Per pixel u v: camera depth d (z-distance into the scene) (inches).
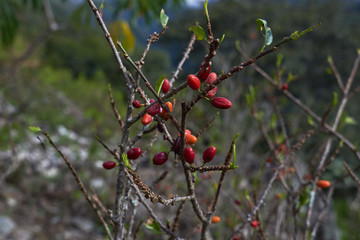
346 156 270.1
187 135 36.3
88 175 188.5
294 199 62.2
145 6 166.1
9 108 237.5
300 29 398.3
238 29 351.9
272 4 410.0
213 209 42.2
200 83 35.0
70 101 365.4
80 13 175.9
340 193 230.2
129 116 42.4
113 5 162.7
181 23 384.2
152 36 41.8
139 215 98.7
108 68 557.0
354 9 426.6
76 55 544.7
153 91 33.9
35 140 212.4
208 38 32.0
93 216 169.6
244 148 129.3
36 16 427.8
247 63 31.3
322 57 373.7
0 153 192.1
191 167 35.1
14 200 171.9
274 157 73.9
